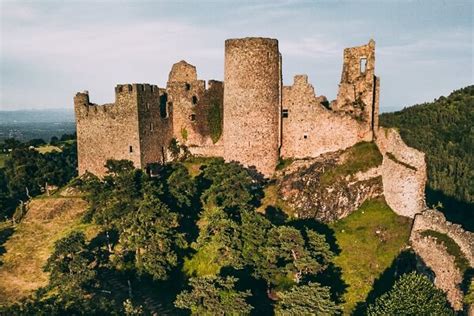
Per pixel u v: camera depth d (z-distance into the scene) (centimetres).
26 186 6209
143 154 5484
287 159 5497
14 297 3934
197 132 6144
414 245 3666
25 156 6456
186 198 4622
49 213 5359
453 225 3422
